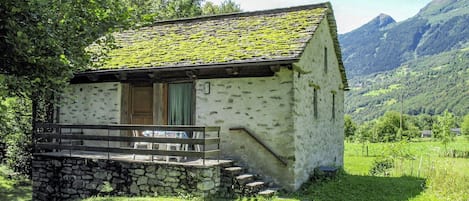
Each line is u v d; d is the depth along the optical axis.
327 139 15.20
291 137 11.27
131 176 11.19
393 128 46.72
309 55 13.01
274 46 11.69
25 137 15.78
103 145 14.31
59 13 9.77
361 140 41.44
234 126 12.05
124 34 16.70
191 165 10.23
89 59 11.16
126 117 13.97
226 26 14.52
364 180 13.31
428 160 21.48
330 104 15.83
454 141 42.00
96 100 14.41
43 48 9.08
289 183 11.23
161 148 11.91
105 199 10.66
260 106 11.73
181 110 13.05
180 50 13.47
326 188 11.71
